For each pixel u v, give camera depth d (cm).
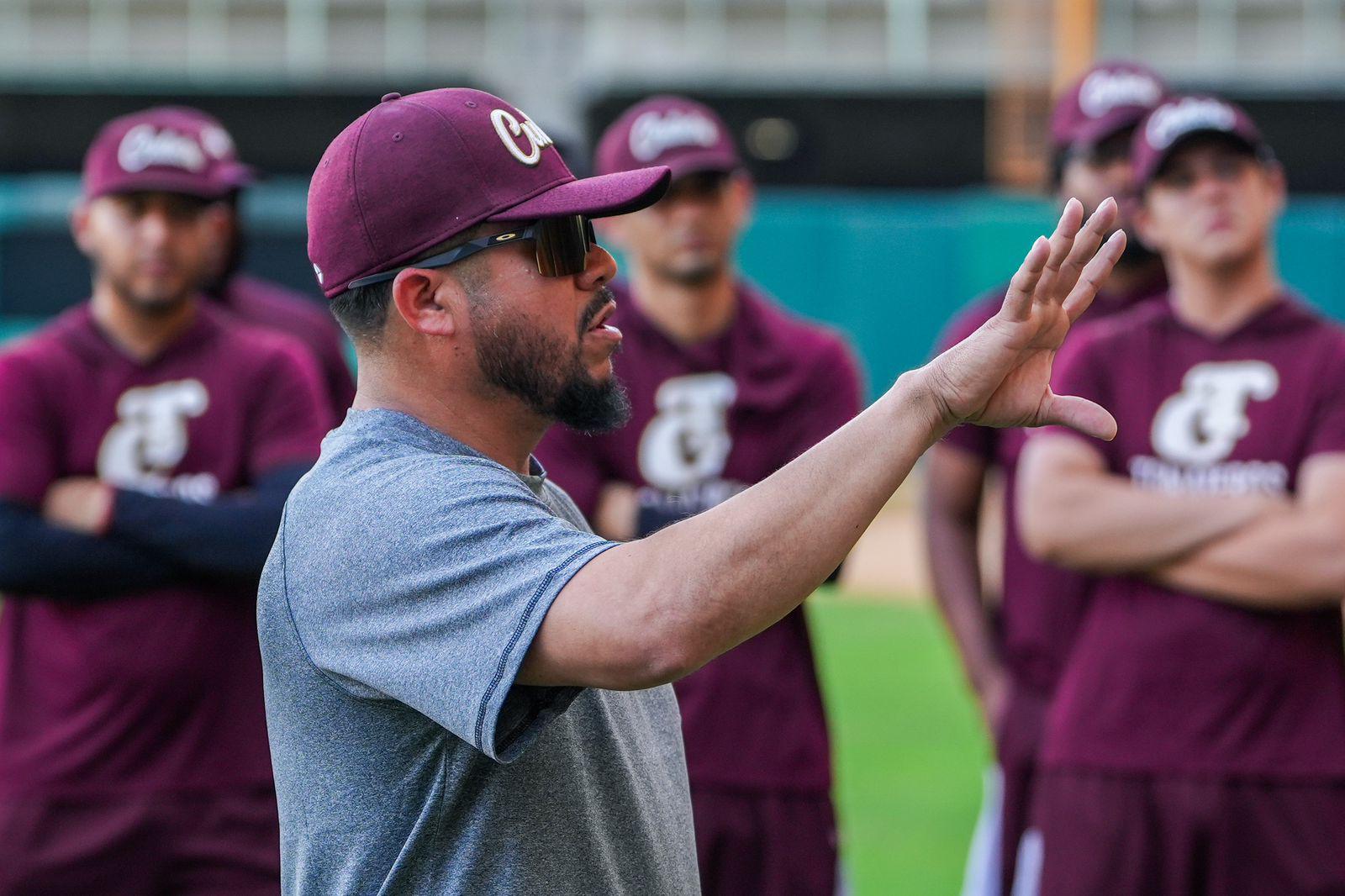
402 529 721
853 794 2573
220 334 1535
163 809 1437
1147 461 1427
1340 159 6712
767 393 1565
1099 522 1396
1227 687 1364
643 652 682
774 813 1477
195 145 1497
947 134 7112
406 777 751
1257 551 1352
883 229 6469
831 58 7488
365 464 760
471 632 700
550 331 776
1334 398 1380
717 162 1539
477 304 770
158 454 1498
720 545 688
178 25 7575
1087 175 1712
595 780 789
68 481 1473
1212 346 1423
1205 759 1364
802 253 6512
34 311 6544
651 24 7519
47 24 7562
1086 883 1395
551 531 714
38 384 1473
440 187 763
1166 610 1388
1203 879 1376
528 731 713
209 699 1451
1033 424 744
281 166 7206
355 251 776
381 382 797
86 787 1434
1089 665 1423
